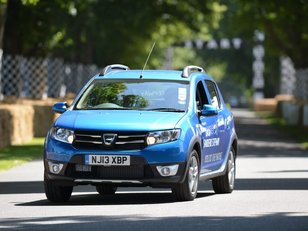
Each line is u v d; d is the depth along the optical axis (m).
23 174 33.53
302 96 85.75
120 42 88.19
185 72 25.73
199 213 21.23
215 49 167.00
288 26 88.62
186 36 113.56
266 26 94.00
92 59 90.50
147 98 24.89
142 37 88.56
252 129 77.56
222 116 27.11
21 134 50.53
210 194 26.58
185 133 23.67
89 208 22.30
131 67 99.50
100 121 23.48
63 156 23.33
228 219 20.05
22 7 60.78
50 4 62.34
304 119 75.19
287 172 34.88
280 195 25.98
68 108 24.89
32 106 55.38
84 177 23.22
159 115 24.02
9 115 47.34
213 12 90.81
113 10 84.00
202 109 25.70
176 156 23.33
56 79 71.06
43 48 66.81
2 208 22.36
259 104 135.00
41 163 39.06
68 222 19.44
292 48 92.38
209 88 26.94
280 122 91.56
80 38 82.12
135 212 21.41
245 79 163.12
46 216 20.56
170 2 88.19
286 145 56.16
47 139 23.78
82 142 23.31
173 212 21.41
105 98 24.95
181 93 25.08
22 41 62.41
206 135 25.19
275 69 141.38
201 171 24.86
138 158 23.06
